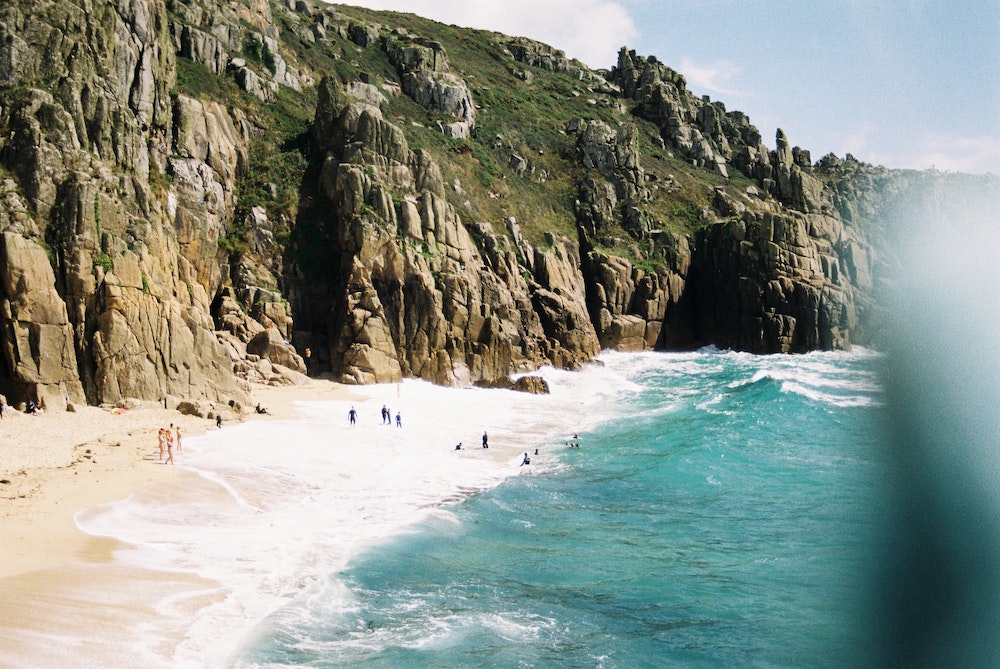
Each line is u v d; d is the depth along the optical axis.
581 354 87.56
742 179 131.88
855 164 146.38
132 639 22.31
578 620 25.94
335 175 79.00
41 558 27.22
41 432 43.06
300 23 111.19
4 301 47.47
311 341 74.06
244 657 22.28
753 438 52.59
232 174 78.56
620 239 102.94
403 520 35.69
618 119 136.75
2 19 55.12
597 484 43.06
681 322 103.06
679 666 22.64
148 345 52.84
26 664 19.98
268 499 37.22
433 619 25.75
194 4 87.31
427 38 131.50
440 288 76.69
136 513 33.12
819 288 99.88
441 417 60.47
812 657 22.30
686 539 33.97
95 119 57.00
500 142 109.81
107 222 53.25
